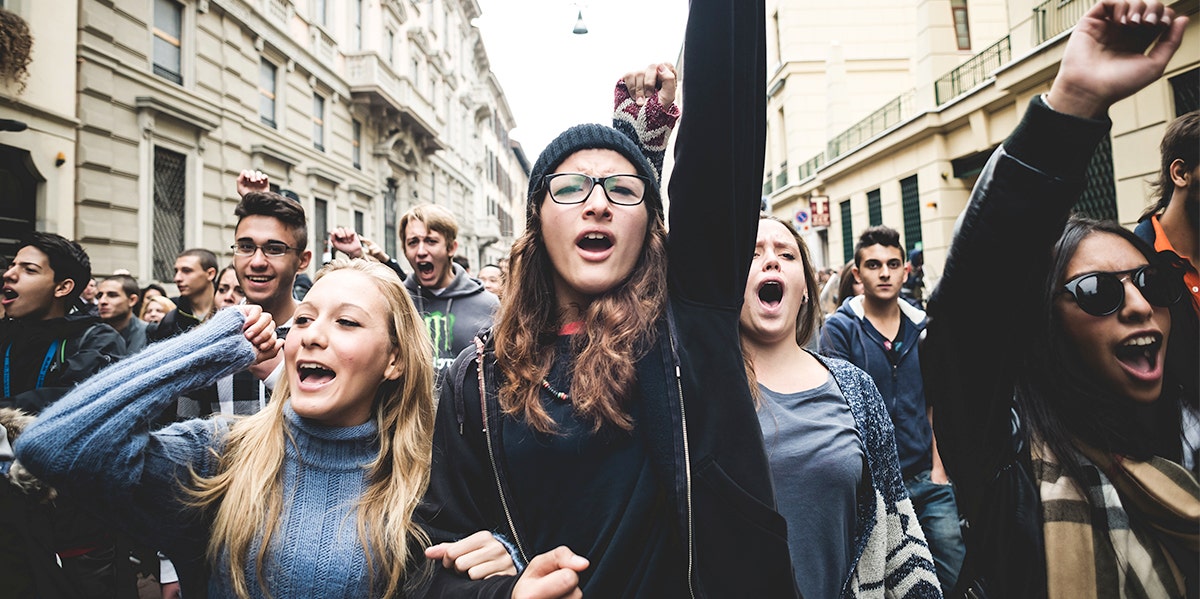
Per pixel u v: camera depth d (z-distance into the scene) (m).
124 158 7.93
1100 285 0.98
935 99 10.58
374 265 1.51
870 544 1.53
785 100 17.80
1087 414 1.02
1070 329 1.04
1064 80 0.92
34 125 6.72
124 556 2.36
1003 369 1.05
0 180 6.51
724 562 1.01
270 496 1.29
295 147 12.27
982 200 1.02
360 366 1.35
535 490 1.08
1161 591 0.95
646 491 1.04
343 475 1.35
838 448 1.51
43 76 6.83
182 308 3.81
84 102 7.32
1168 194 1.69
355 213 15.34
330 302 1.37
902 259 2.85
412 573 1.25
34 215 6.82
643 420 1.08
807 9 17.09
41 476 1.12
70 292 2.79
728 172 1.12
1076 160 0.93
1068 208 0.96
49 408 1.17
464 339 3.25
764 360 1.77
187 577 1.34
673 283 1.18
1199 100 5.35
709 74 1.11
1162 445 1.08
